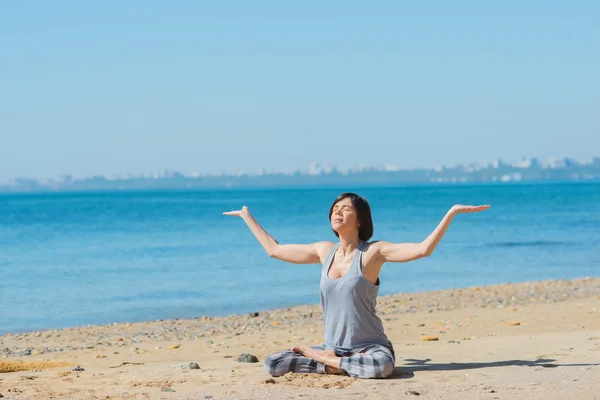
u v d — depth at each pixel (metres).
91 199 161.38
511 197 115.94
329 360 7.29
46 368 8.90
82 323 16.28
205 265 26.72
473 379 6.93
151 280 23.00
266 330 14.04
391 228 45.03
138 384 7.14
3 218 66.38
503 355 8.33
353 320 7.38
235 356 10.04
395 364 7.96
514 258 28.53
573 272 24.52
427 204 93.31
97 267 26.39
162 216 67.81
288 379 7.15
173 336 13.65
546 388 6.39
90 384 7.25
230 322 15.47
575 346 8.75
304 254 7.70
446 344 9.56
